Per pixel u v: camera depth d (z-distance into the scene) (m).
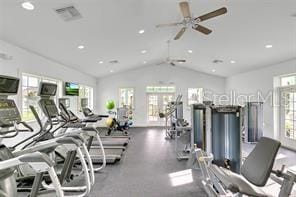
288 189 2.24
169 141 8.28
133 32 5.84
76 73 9.15
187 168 4.95
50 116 4.26
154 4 4.30
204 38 6.66
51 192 2.84
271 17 4.58
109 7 4.11
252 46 6.54
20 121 3.13
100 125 12.52
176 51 9.10
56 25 4.42
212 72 12.13
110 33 5.55
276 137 7.65
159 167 5.07
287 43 5.74
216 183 2.82
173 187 3.90
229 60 8.74
